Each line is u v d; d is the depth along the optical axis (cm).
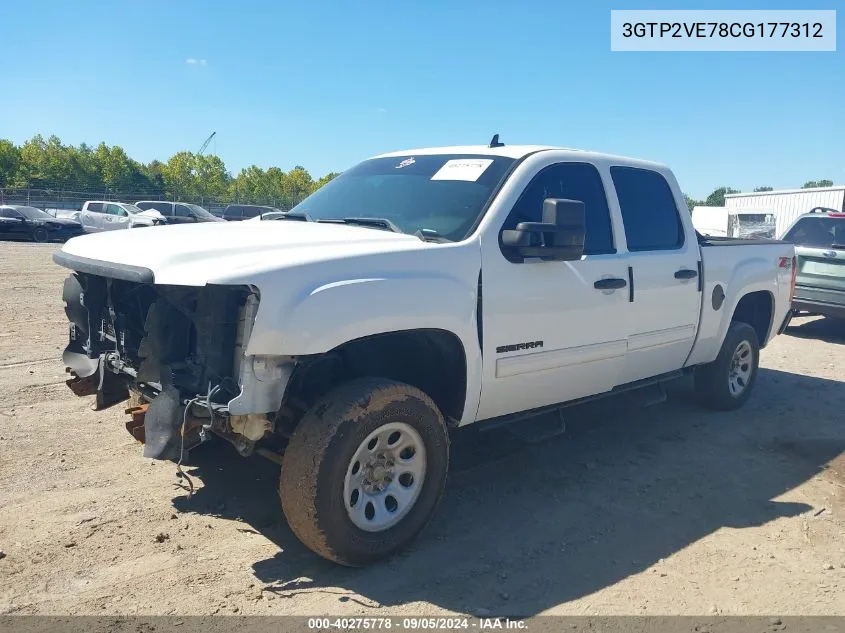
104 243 393
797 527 425
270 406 329
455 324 383
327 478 333
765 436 597
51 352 783
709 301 588
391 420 355
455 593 341
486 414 425
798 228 1130
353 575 354
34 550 361
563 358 451
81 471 462
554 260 421
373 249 362
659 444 570
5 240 3028
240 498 434
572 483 484
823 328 1202
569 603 336
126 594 327
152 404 338
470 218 416
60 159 6419
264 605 323
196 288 342
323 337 328
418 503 377
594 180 496
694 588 353
